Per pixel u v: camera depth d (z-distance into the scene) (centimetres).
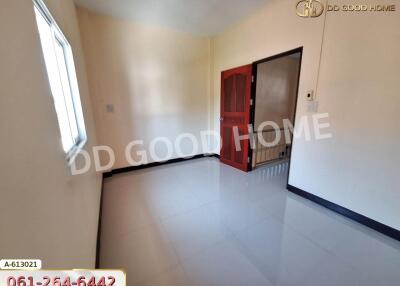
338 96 195
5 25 54
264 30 271
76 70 192
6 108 50
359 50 174
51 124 84
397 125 159
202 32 356
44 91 81
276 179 308
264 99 365
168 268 142
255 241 169
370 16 164
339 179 204
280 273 137
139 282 131
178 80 371
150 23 318
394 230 169
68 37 168
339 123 197
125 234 180
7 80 52
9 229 47
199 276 135
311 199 236
